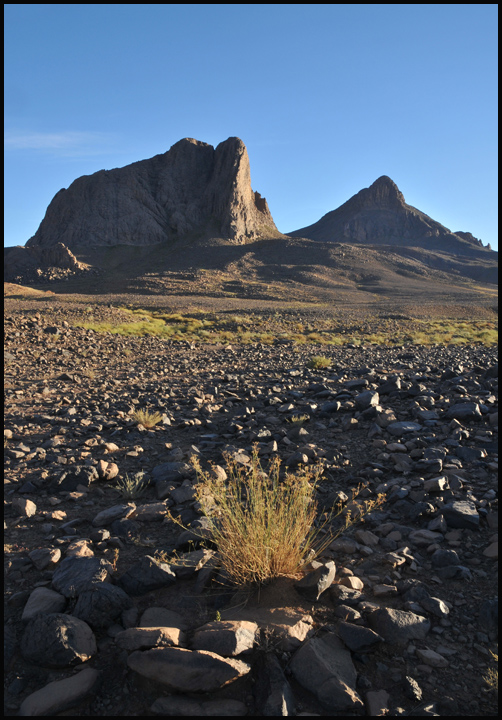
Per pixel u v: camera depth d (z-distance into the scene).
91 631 2.45
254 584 2.84
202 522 3.61
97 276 149.25
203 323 36.06
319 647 2.30
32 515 3.99
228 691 2.12
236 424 6.47
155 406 8.14
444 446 5.29
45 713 2.02
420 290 124.81
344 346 22.64
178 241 190.50
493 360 13.66
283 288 114.38
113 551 3.39
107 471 4.76
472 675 2.24
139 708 2.07
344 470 4.94
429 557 3.30
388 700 2.08
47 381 10.76
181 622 2.57
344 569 3.11
